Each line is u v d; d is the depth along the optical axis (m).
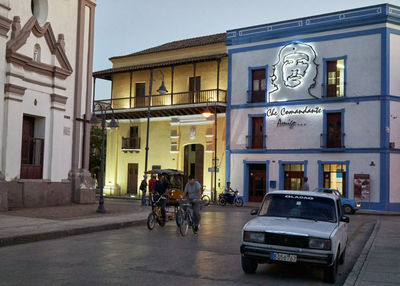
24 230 12.66
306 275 8.47
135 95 39.84
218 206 30.02
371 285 7.30
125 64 41.22
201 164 36.31
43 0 21.09
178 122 36.88
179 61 35.53
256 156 32.72
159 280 7.57
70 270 8.17
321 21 30.67
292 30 31.75
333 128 30.19
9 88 18.45
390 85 28.42
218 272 8.41
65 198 21.98
